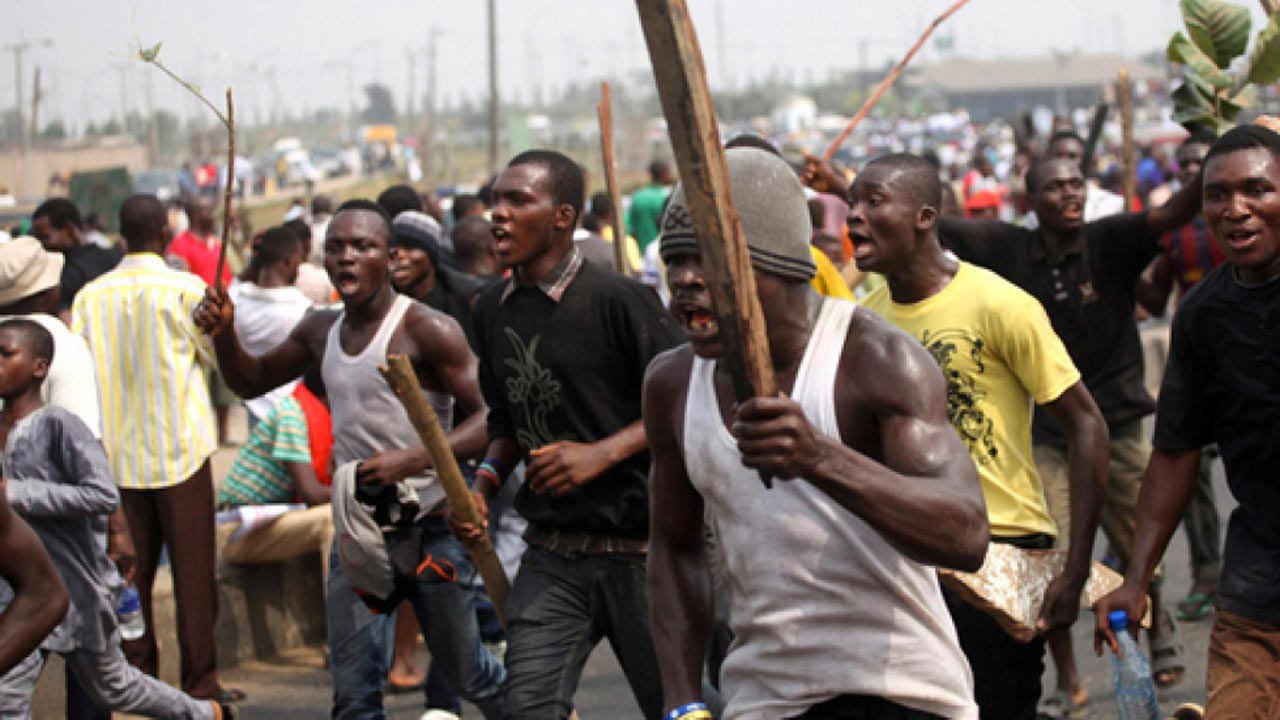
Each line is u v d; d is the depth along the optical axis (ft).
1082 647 21.86
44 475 15.37
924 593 9.29
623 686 21.48
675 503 10.10
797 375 9.07
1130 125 22.61
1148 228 18.01
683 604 10.21
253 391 16.89
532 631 13.84
